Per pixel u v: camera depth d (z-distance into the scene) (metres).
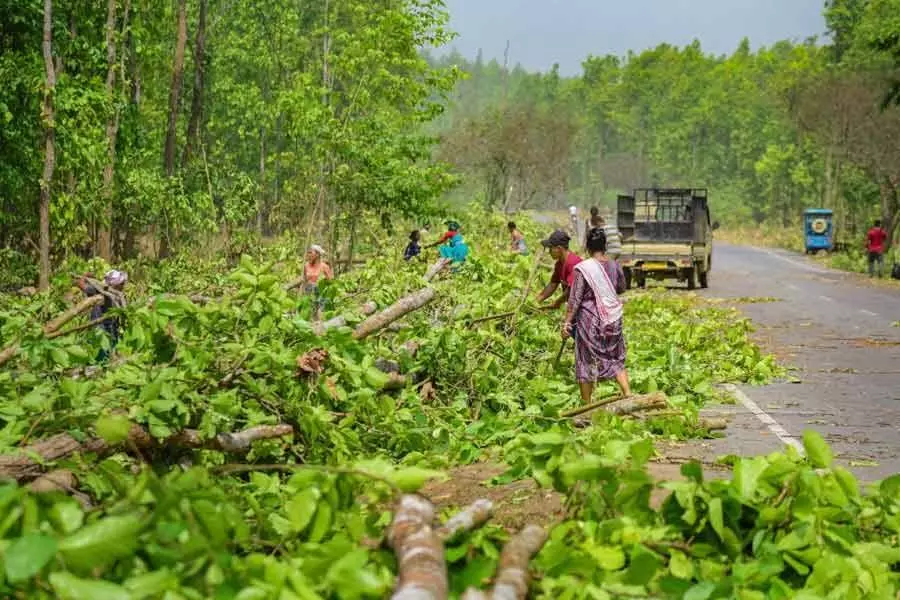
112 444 5.75
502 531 5.05
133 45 32.47
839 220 74.31
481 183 81.50
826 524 5.20
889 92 43.69
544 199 103.81
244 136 50.50
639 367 13.41
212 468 5.86
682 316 24.28
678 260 34.81
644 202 35.88
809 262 57.31
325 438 7.97
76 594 3.60
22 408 6.48
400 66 31.31
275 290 8.24
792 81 84.81
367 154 30.31
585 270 10.88
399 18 29.94
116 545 3.84
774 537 5.22
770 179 114.38
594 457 5.27
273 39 48.97
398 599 3.75
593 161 174.62
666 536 5.19
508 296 14.27
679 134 146.50
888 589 4.95
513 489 7.34
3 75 22.84
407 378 10.15
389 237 33.81
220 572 4.07
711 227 38.56
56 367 7.59
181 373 7.05
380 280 17.66
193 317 7.88
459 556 4.63
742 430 10.78
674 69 171.00
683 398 10.73
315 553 4.42
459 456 9.15
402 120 31.53
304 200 33.44
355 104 31.17
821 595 4.84
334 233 31.66
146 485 4.21
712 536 5.21
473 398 11.05
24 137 23.86
